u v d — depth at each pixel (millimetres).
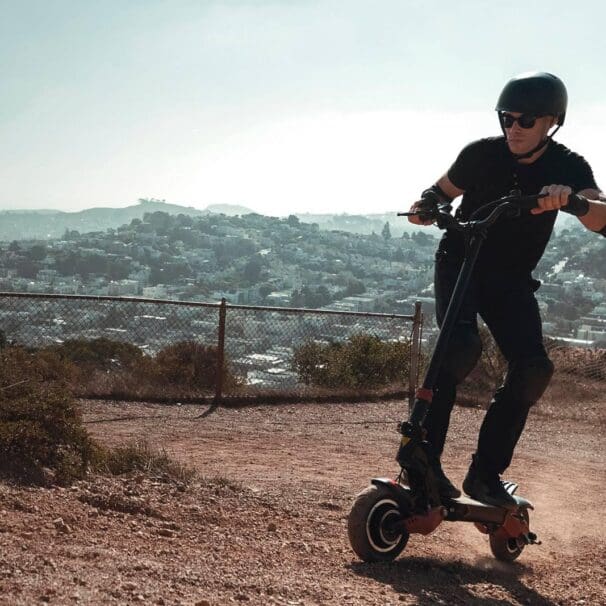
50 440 5664
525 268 4297
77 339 12180
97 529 4242
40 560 3336
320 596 3463
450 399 4145
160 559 3730
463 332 4137
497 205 4039
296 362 13312
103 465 6004
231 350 12930
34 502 4590
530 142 4148
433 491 4012
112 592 3090
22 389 6332
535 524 5859
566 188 3855
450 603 3637
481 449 4289
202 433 9562
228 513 5051
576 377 15977
